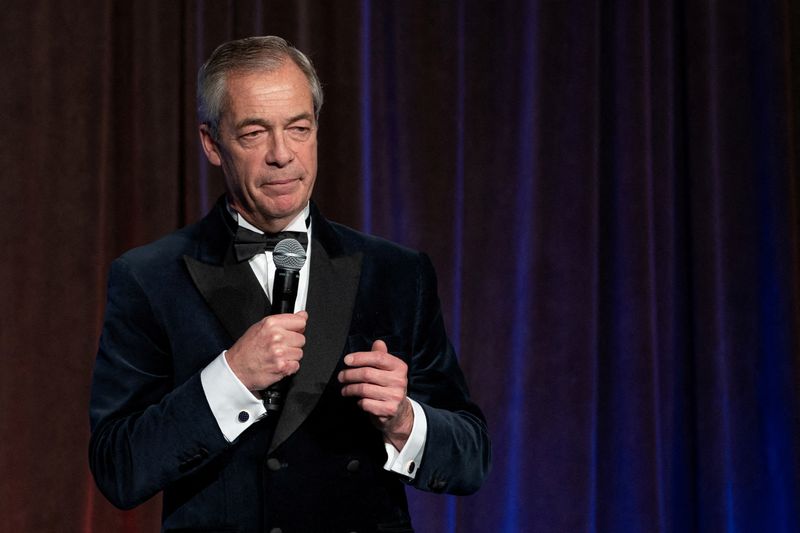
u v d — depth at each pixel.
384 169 7.07
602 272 7.45
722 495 7.29
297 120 3.71
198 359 3.69
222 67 3.75
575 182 7.21
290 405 3.62
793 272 7.40
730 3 7.52
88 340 6.61
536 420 7.14
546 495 7.12
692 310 7.49
